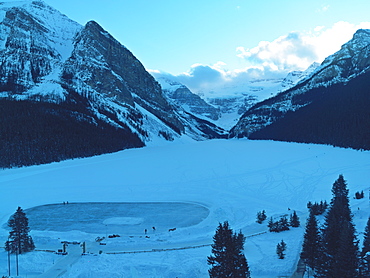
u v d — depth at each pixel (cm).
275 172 12519
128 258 5228
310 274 4309
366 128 17675
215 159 15950
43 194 10456
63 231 7225
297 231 6400
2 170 13450
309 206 8081
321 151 16788
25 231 5753
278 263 4659
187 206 9131
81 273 4544
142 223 7775
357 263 3416
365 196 8669
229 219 7769
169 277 4341
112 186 11331
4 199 9956
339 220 4919
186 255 5284
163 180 12025
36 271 4850
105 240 6384
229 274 3459
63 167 14350
